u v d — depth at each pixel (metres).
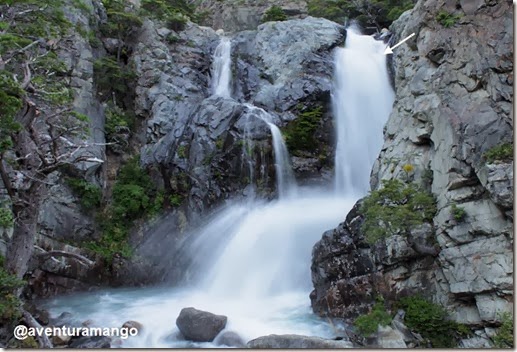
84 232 17.70
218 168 18.88
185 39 25.23
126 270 17.36
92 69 20.48
